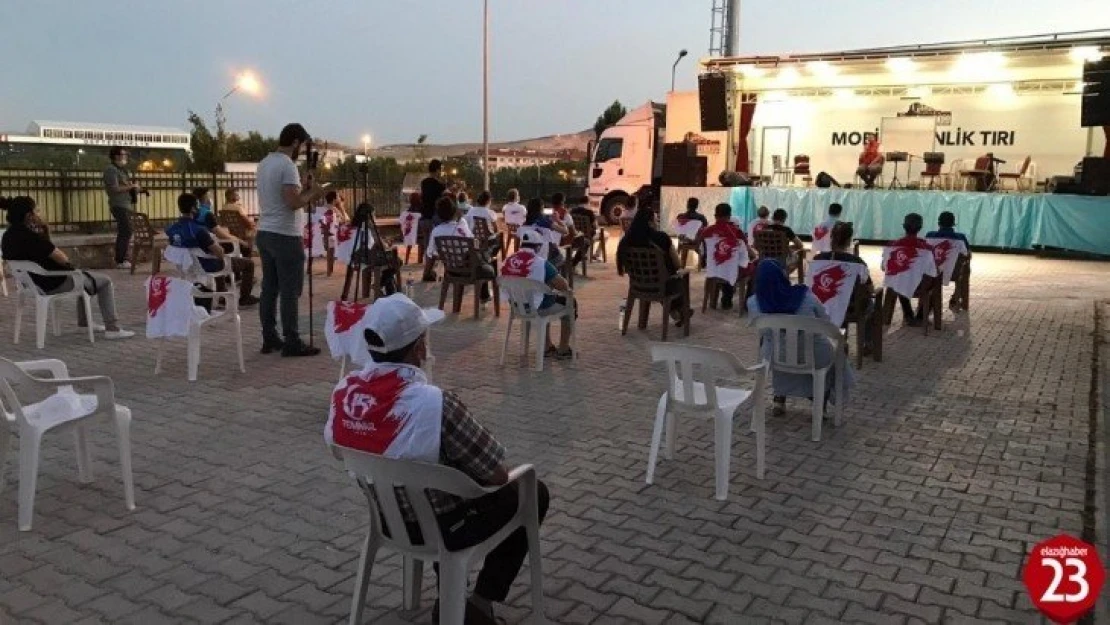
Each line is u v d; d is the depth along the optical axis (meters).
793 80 22.33
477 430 2.70
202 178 15.66
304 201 7.18
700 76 22.22
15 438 5.19
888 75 21.22
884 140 21.61
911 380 7.07
